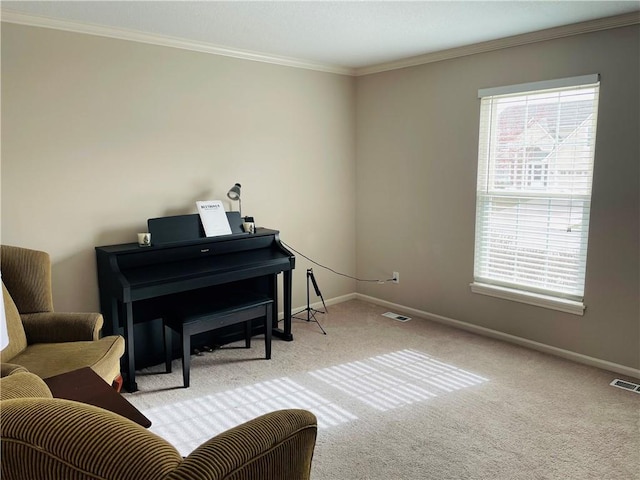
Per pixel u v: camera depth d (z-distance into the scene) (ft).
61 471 2.84
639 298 9.72
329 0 8.17
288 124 13.17
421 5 8.45
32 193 9.43
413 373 10.21
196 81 11.32
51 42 9.29
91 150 10.03
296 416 3.95
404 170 13.67
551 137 10.68
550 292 11.08
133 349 9.46
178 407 8.88
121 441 2.88
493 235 12.00
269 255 11.46
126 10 8.70
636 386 9.54
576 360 10.73
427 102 12.82
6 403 3.11
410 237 13.82
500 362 10.73
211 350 11.50
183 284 9.79
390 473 6.93
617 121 9.61
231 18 9.18
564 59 10.18
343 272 15.25
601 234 10.08
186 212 11.57
